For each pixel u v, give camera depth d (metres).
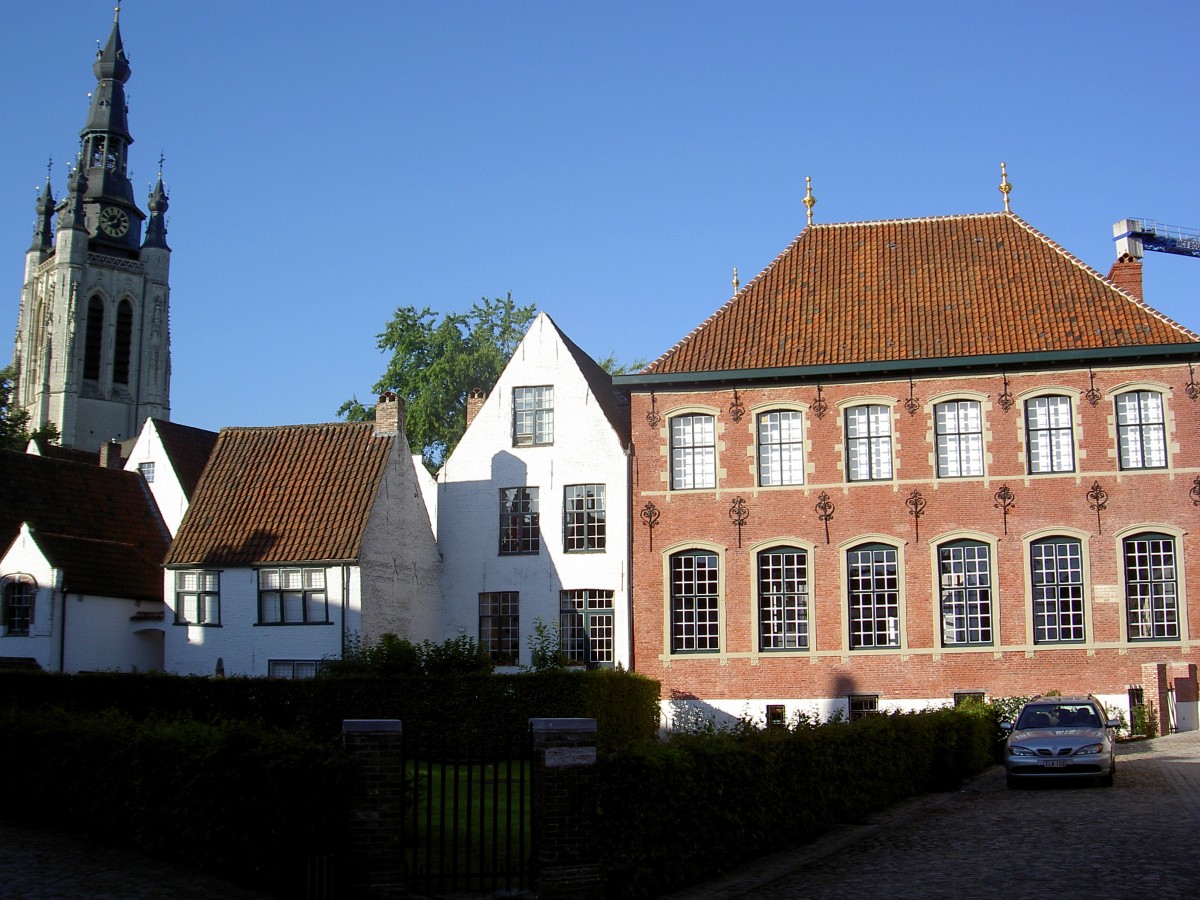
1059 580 35.75
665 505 38.31
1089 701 25.91
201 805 15.08
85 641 40.22
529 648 40.34
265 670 39.62
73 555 40.78
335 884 14.36
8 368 81.81
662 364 38.59
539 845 14.83
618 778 15.05
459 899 14.57
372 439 42.56
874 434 37.38
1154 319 36.25
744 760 17.19
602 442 40.78
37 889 14.08
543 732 14.92
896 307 38.66
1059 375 36.34
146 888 14.35
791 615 37.19
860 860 17.11
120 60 117.56
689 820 15.84
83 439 110.81
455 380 65.62
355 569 39.22
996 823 19.66
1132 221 107.94
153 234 116.50
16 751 17.59
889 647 36.34
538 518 41.06
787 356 37.91
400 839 14.68
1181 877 14.69
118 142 117.00
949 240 40.56
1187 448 35.38
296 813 14.49
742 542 37.62
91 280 112.75
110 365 113.12
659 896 15.18
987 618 36.00
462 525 41.81
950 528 36.38
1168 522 35.25
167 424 49.78
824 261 41.03
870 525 36.88
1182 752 28.72
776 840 17.95
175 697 30.94
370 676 31.73
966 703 30.03
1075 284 37.97
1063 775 23.62
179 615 40.78
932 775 24.94
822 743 19.78
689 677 37.44
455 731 31.00
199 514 42.19
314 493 41.44
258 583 40.09
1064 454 36.16
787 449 37.84
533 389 41.81
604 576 39.97
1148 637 35.09
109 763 16.41
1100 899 13.84
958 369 36.88
